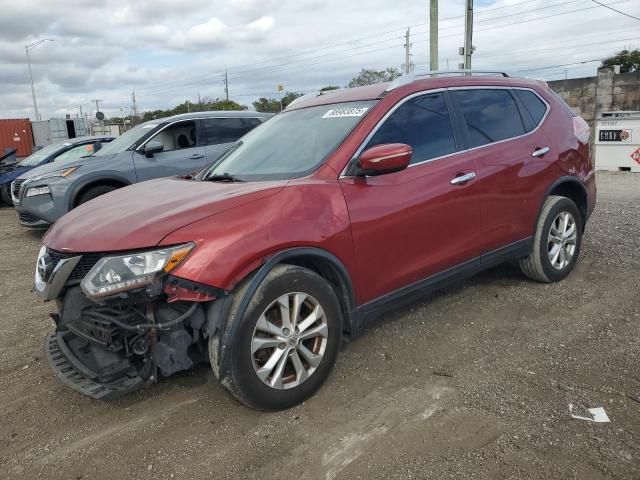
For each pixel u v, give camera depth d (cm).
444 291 488
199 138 856
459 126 405
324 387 331
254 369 288
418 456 262
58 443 290
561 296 463
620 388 312
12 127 2705
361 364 359
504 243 431
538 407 297
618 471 243
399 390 324
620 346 365
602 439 266
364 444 274
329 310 317
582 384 319
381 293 348
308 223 305
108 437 293
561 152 477
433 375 341
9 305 525
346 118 371
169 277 274
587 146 516
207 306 289
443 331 405
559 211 474
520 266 486
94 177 775
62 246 301
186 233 277
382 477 249
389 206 342
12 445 291
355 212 326
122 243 277
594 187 531
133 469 266
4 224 1066
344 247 320
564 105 515
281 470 259
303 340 310
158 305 289
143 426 301
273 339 296
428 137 382
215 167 417
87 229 304
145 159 814
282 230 294
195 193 333
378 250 339
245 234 284
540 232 464
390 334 404
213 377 351
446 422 288
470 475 246
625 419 282
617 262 548
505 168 422
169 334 288
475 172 398
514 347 373
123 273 272
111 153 820
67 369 298
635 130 1466
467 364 353
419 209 359
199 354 304
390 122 365
